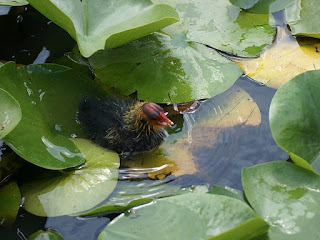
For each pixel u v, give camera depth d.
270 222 1.09
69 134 1.21
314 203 1.11
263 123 1.22
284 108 1.17
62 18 1.20
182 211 1.10
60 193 1.15
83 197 1.14
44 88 1.22
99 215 1.13
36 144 1.16
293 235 1.08
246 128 1.22
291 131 1.16
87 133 1.22
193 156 1.20
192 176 1.17
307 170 1.13
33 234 1.12
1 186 1.16
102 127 1.23
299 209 1.10
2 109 1.13
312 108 1.17
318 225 1.09
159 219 1.10
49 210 1.13
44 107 1.21
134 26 1.23
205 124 1.23
